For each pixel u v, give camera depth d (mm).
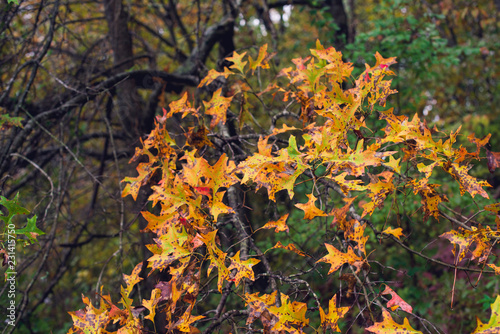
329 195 2154
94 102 4031
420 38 4273
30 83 3002
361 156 1354
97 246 5430
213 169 1434
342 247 1672
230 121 2910
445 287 4160
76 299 4820
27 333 4289
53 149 4148
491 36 7133
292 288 1947
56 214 2955
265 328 1376
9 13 3373
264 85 4070
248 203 2439
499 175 5273
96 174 4211
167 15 5375
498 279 3480
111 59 4508
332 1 5480
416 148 1539
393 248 4371
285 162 1409
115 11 4238
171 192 1490
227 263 1593
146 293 3523
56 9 3355
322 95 1840
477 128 6309
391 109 1633
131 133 3957
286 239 3344
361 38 4242
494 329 1093
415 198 3615
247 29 5402
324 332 1324
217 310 1729
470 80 7281
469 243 1408
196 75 4094
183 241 1457
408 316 3133
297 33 6992
